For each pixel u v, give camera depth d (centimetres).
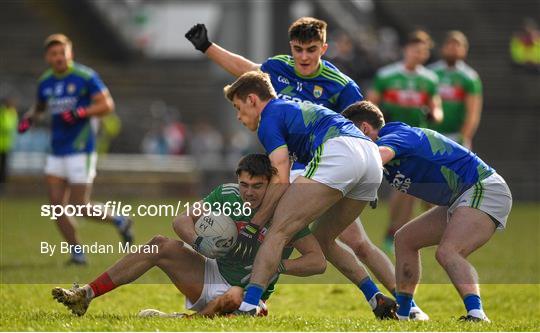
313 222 2486
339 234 2486
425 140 2442
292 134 2372
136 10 13162
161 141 9512
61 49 3769
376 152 2366
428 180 2445
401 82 4262
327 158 2317
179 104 11831
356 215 2444
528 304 3000
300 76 2773
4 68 11931
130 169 5544
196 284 2420
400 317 2525
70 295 2372
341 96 2781
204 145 9906
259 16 10000
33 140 7375
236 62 2834
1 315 2431
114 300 2861
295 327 2181
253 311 2302
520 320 2631
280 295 3106
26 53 12225
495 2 12094
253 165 2364
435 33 11762
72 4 11769
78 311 2392
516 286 3338
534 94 10844
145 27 13125
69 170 3731
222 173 7338
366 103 2517
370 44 8819
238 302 2358
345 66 7625
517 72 11125
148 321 2242
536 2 12062
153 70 12500
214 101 11488
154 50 13375
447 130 4450
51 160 3753
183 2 14888
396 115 4284
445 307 2928
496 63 11288
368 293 2528
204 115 11681
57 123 3756
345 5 13438
